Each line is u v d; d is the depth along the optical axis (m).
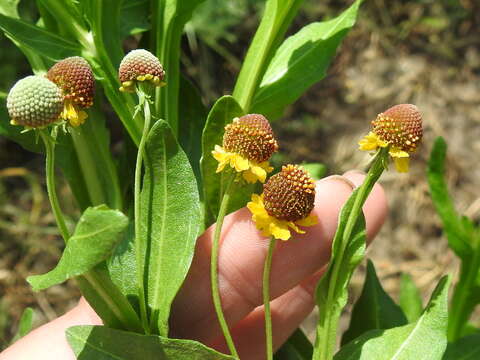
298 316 0.15
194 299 0.13
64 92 0.10
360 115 0.39
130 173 0.14
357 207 0.11
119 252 0.12
